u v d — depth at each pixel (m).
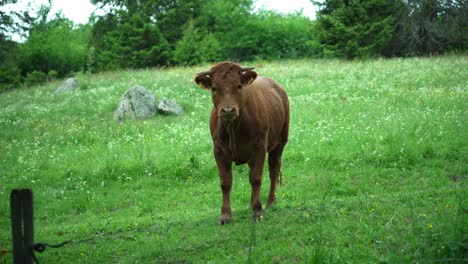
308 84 20.78
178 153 12.59
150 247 6.68
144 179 11.34
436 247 5.14
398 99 17.20
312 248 5.75
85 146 14.34
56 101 21.89
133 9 40.84
